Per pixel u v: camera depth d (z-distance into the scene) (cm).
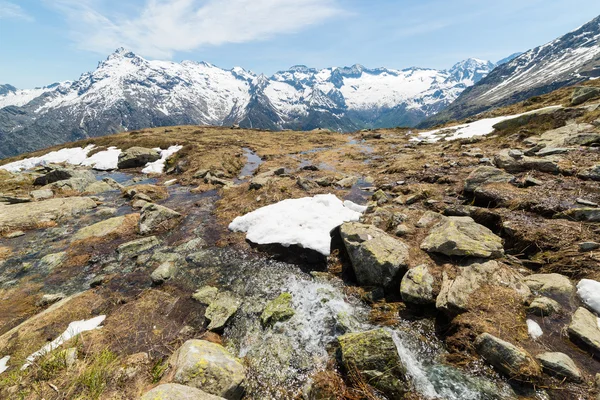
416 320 809
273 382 664
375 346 659
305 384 653
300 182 1994
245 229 1478
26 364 679
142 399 495
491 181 1412
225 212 1756
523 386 577
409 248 1047
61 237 1572
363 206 1568
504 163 1656
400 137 4722
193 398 511
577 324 653
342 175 2384
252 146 4581
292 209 1509
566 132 2031
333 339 775
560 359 585
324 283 1047
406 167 2291
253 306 938
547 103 3559
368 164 2789
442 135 3950
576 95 2770
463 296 778
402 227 1201
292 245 1238
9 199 2128
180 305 941
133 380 613
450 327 745
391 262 943
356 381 617
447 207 1288
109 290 1055
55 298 1021
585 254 851
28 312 969
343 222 1309
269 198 1784
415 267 933
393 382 605
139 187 2420
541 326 680
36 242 1516
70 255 1346
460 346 688
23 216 1773
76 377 606
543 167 1491
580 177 1337
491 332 674
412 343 738
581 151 1656
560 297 755
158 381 607
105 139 5394
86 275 1191
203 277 1118
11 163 4631
